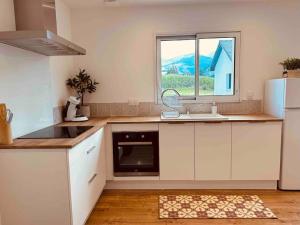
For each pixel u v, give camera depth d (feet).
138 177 9.39
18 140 6.21
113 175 9.42
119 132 9.21
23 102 7.08
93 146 7.57
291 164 8.95
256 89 10.59
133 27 10.57
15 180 5.77
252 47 10.41
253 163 9.09
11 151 5.69
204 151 9.11
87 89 10.56
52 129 7.84
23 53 7.13
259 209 7.86
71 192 5.76
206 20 10.37
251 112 10.68
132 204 8.45
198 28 10.42
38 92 7.92
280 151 9.02
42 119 8.11
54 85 9.04
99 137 8.34
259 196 8.79
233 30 10.33
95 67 10.82
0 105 5.73
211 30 10.39
